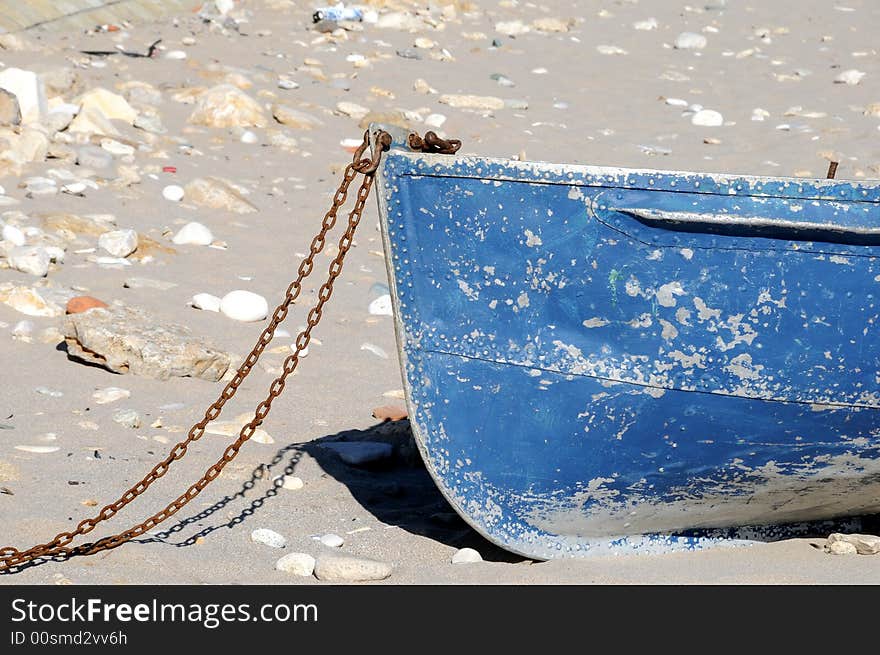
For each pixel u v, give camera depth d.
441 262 4.21
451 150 4.48
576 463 4.31
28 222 7.71
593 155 11.22
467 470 4.33
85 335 5.91
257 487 4.86
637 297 4.14
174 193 8.84
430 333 4.27
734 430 4.24
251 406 5.72
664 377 4.19
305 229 8.74
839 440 4.27
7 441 4.96
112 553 4.17
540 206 4.12
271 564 4.19
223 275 7.58
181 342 5.98
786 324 4.13
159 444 5.12
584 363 4.21
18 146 8.89
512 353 4.24
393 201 4.19
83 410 5.41
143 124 10.35
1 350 5.99
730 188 4.04
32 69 10.76
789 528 4.66
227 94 11.02
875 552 4.32
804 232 4.04
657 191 4.06
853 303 4.12
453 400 4.29
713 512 4.48
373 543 4.45
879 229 4.01
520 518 4.40
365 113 11.78
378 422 5.71
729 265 4.09
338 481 5.03
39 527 4.23
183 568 4.11
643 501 4.41
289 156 10.40
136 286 7.07
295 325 6.94
